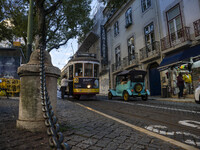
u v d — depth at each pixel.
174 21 11.62
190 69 9.57
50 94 2.71
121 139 2.45
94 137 2.49
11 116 3.74
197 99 6.65
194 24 9.93
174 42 11.24
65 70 13.00
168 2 12.07
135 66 16.02
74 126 3.08
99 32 24.81
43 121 2.58
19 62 11.51
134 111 5.61
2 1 10.91
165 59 11.77
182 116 4.62
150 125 3.59
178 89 10.98
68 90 11.38
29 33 5.41
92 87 10.73
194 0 10.01
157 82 13.65
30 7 5.54
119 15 19.59
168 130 3.19
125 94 9.82
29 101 2.63
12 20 13.82
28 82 2.67
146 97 9.95
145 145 2.24
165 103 8.12
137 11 15.92
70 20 14.88
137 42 15.82
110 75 21.59
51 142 0.88
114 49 20.72
